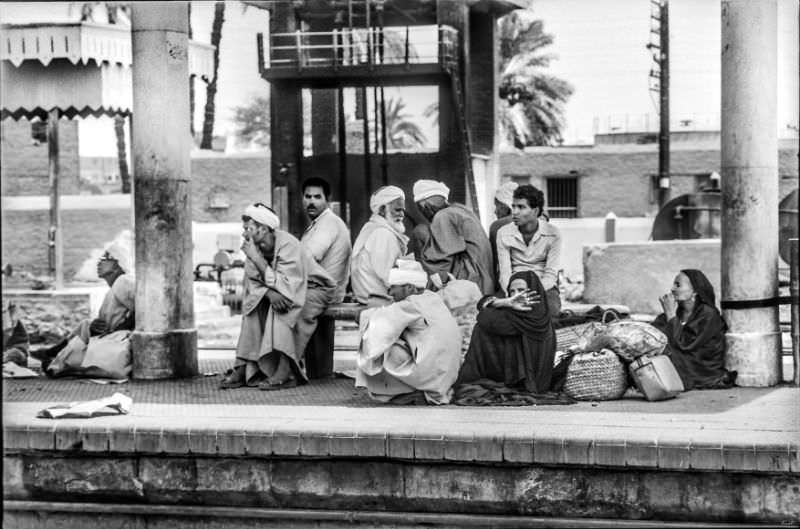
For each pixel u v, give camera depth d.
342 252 11.72
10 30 14.86
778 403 9.87
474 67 23.92
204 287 20.72
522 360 10.20
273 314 11.05
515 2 23.62
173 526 9.24
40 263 34.91
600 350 10.27
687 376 10.66
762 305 10.70
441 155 21.69
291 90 21.88
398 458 8.84
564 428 8.87
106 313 12.02
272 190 21.97
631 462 8.45
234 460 9.16
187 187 11.80
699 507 8.49
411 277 10.15
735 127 10.65
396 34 23.36
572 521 8.62
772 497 8.40
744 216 10.66
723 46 10.68
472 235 11.55
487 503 8.78
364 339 10.02
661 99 34.28
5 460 9.45
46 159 37.44
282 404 10.13
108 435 9.25
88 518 9.34
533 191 11.30
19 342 12.96
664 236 25.94
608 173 40.16
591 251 22.14
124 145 46.31
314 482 9.04
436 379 10.01
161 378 11.63
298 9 21.98
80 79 15.20
